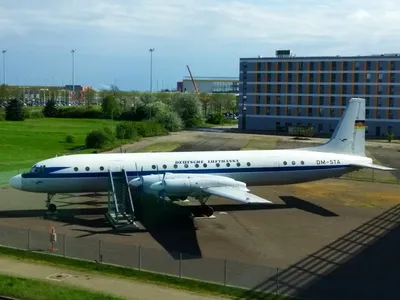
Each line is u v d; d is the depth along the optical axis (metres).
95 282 27.41
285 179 47.69
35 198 50.62
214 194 39.72
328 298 25.95
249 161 46.66
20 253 32.62
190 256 32.81
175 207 46.50
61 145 98.62
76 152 88.62
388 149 101.50
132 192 44.56
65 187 43.44
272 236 37.78
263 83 144.12
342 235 38.09
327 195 53.34
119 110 171.62
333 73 135.25
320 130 138.50
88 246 34.66
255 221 42.19
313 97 138.38
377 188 57.72
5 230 38.53
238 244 35.69
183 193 41.03
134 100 197.88
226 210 46.00
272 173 47.12
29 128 133.25
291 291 26.86
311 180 48.50
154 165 44.75
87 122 156.38
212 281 28.03
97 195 52.47
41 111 183.50
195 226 40.47
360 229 39.84
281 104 142.62
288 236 37.78
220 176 44.19
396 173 69.00
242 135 128.75
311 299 25.78
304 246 35.28
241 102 148.00
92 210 45.69
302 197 52.16
